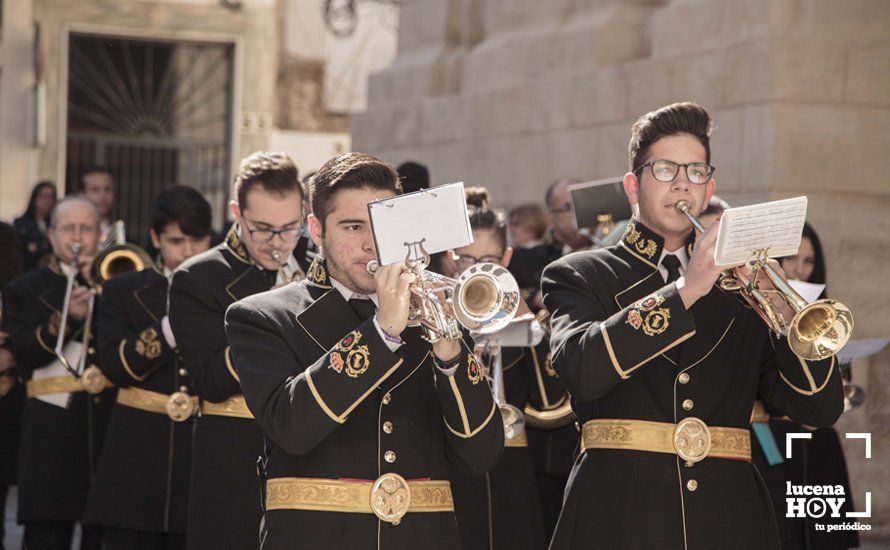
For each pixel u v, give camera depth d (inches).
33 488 283.7
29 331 289.3
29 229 547.5
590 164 402.0
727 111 347.6
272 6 858.8
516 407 231.5
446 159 480.1
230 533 213.0
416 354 155.6
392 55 868.0
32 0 800.3
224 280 219.9
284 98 866.1
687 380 166.9
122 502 247.4
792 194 332.2
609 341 157.6
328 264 157.4
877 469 344.5
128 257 281.3
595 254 174.9
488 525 226.1
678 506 164.7
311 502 150.6
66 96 821.9
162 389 249.8
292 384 146.4
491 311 143.8
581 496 169.5
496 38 470.0
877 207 339.3
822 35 335.9
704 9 365.1
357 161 155.3
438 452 155.5
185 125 871.1
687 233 173.0
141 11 836.0
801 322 153.9
